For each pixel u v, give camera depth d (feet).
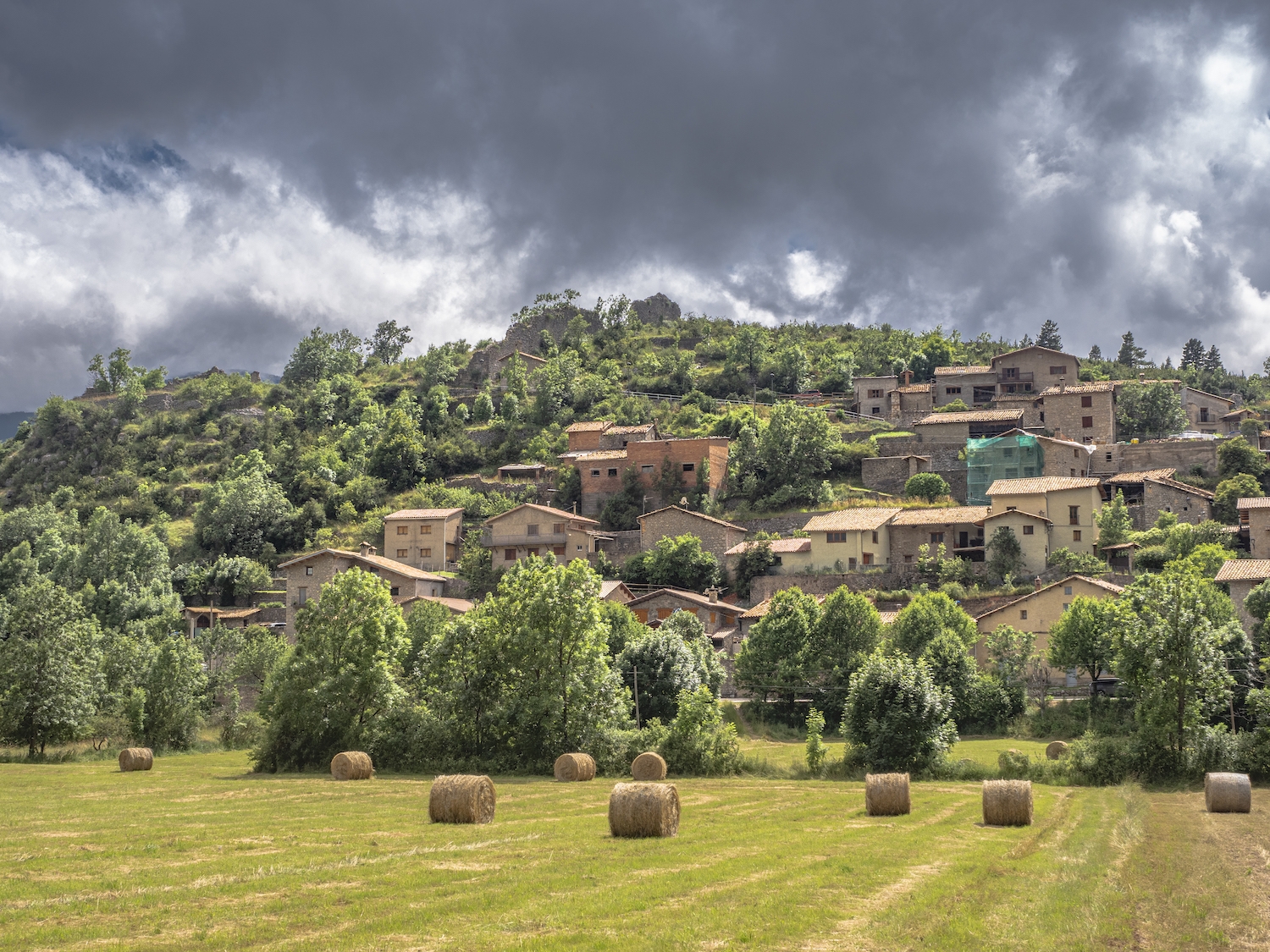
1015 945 57.62
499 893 67.77
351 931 58.13
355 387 588.09
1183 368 632.38
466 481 446.19
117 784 147.64
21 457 560.20
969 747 200.85
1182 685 155.63
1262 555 281.54
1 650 205.05
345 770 155.12
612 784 150.71
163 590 369.71
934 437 408.67
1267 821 112.47
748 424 438.40
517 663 175.11
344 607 181.78
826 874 75.82
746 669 248.32
